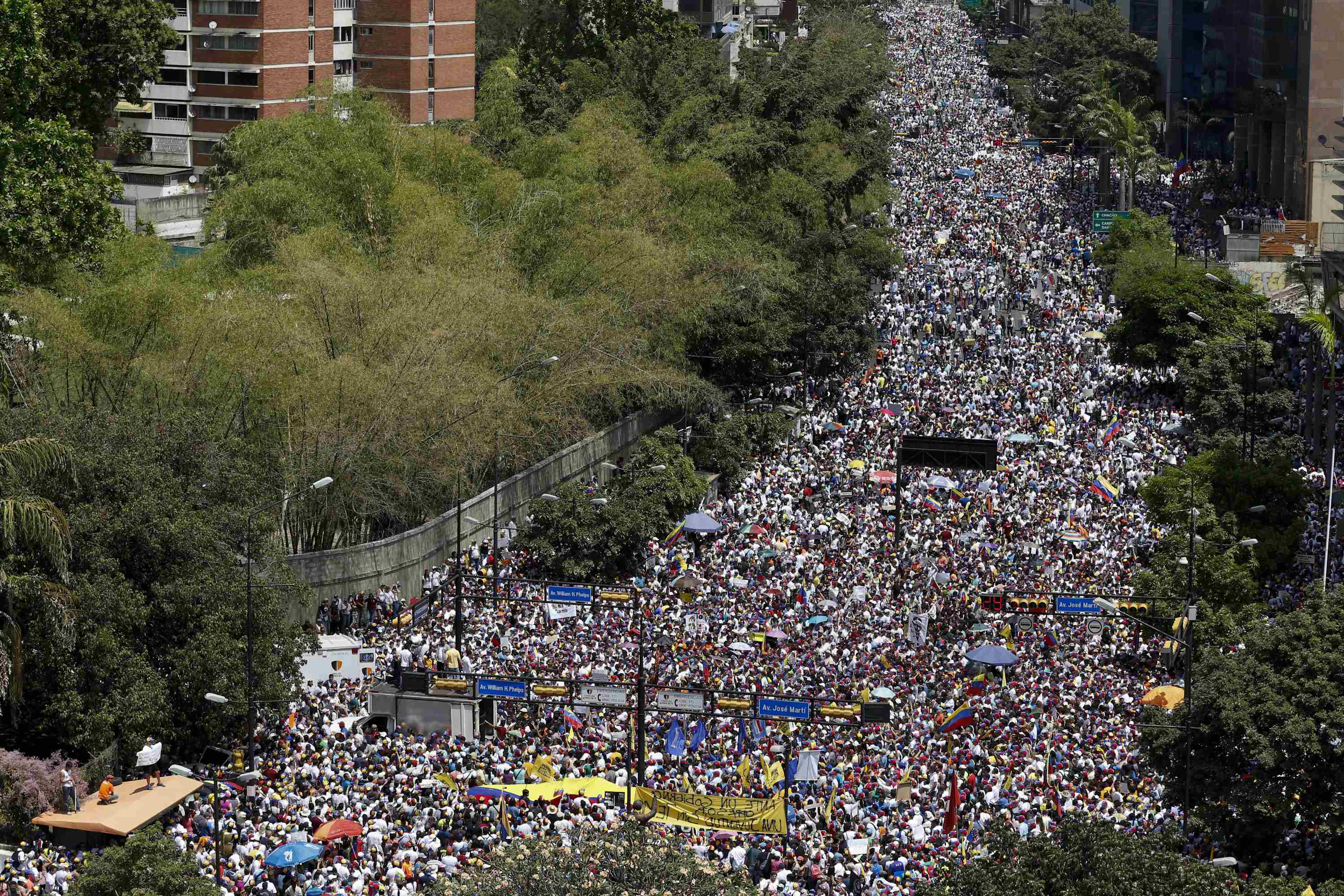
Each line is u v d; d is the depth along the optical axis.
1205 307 170.12
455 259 141.25
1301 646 82.25
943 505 133.75
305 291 126.19
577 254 152.88
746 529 129.62
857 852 76.69
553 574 121.50
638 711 86.12
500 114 188.38
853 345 169.88
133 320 118.94
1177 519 120.94
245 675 89.12
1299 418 159.50
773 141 186.50
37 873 74.56
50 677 86.31
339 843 77.06
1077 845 63.56
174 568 90.19
